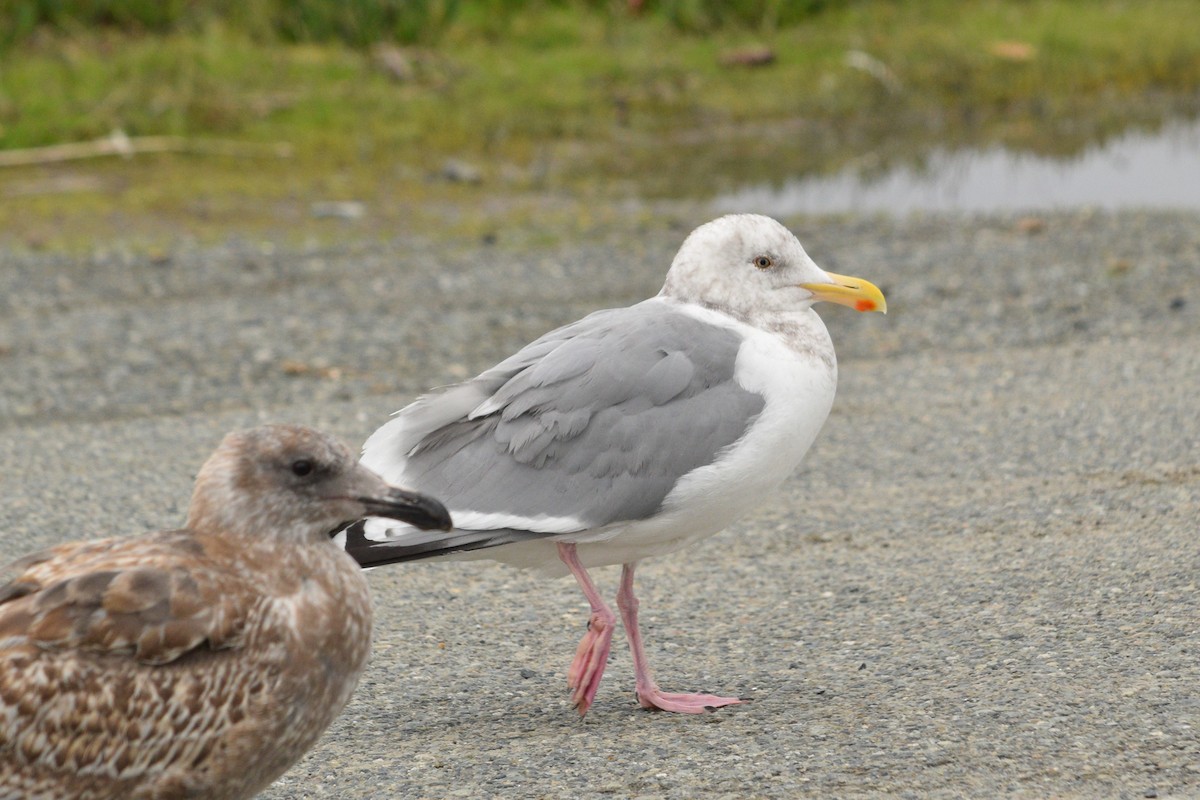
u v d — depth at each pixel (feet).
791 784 24.91
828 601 33.58
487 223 71.82
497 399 30.04
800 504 39.99
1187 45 100.83
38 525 39.06
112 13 91.50
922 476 41.65
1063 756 25.17
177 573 20.92
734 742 26.86
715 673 30.45
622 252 67.56
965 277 63.57
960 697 27.84
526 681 30.50
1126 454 42.11
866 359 53.98
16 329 56.75
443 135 83.76
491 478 29.50
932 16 105.29
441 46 94.79
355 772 26.37
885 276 64.03
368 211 73.00
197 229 69.36
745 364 30.12
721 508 30.01
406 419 30.71
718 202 76.07
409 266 65.16
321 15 92.58
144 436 46.34
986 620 31.55
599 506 29.14
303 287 62.18
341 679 22.27
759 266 31.27
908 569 34.99
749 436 29.58
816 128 90.12
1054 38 101.65
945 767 25.09
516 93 90.07
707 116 90.53
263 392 50.62
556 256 66.95
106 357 53.93
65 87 82.89
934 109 93.61
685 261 31.63
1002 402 47.98
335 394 50.34
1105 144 87.30
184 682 20.71
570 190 77.77
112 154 77.82
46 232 68.18
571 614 33.86
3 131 78.18
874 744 26.18
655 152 84.84
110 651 20.33
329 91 86.89
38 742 19.97
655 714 28.73
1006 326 57.11
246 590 21.39
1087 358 52.49
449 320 58.29
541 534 29.14
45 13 89.97
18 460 44.16
